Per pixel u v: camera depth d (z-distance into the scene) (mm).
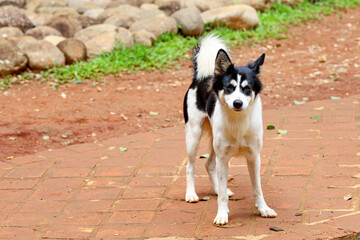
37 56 12719
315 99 10703
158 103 11062
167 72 13000
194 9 15234
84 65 12844
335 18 17391
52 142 9242
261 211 5961
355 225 5520
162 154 8258
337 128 8703
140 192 6973
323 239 5297
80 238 5805
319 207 6090
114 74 12711
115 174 7625
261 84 5586
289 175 7098
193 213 6254
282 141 8344
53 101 11180
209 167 6793
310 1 18719
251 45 14734
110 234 5855
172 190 6977
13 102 11109
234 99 5246
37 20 15250
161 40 14547
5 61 12281
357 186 6570
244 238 5484
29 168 8016
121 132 9586
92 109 10750
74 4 17047
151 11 15742
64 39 13688
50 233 5969
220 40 6309
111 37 13812
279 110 9930
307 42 15188
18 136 9461
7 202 6898
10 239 5891
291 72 12781
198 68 6270
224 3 16625
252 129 5633
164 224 6004
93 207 6613
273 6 17703
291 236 5402
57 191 7180
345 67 12852
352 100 10164
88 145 8891
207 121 6543
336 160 7438
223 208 5914
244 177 7242
